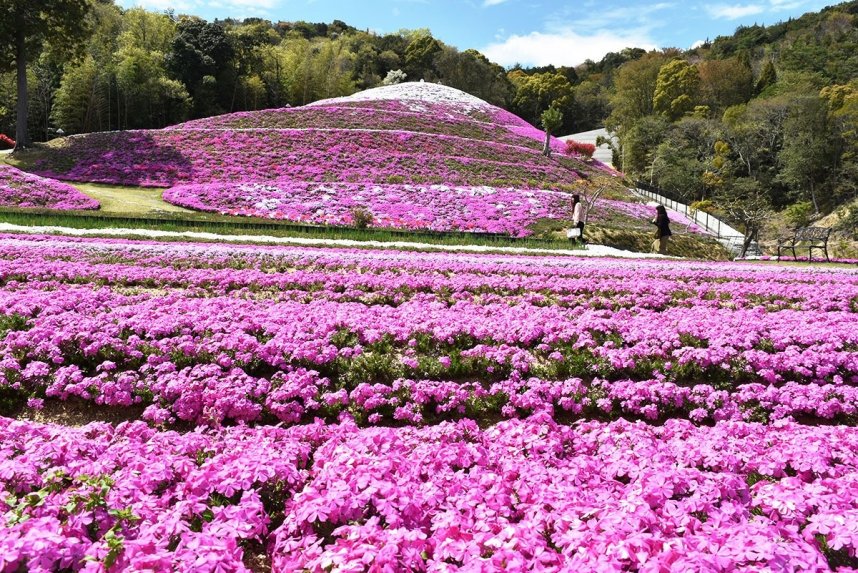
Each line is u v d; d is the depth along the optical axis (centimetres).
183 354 767
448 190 3472
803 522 385
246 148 3838
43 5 3750
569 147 5184
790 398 718
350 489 389
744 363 812
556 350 852
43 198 2766
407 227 2800
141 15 7031
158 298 1029
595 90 11875
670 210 4297
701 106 7706
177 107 6019
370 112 4891
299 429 573
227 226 2280
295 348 770
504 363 789
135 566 307
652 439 544
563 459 521
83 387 677
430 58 10269
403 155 3994
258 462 437
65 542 326
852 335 905
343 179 3534
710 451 497
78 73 5438
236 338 787
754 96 8631
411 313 988
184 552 326
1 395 686
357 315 948
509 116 5922
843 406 708
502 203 3347
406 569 318
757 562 304
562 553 336
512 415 689
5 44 3700
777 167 6250
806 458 479
